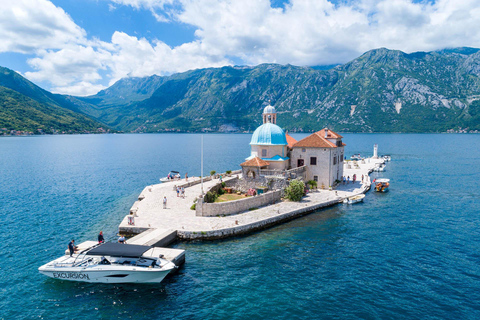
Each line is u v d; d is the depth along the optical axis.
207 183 65.88
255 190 54.12
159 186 64.38
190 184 63.59
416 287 25.94
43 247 34.88
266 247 34.66
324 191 58.81
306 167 61.22
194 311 23.00
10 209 51.22
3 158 132.75
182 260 30.55
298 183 51.84
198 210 42.34
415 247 34.34
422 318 21.80
